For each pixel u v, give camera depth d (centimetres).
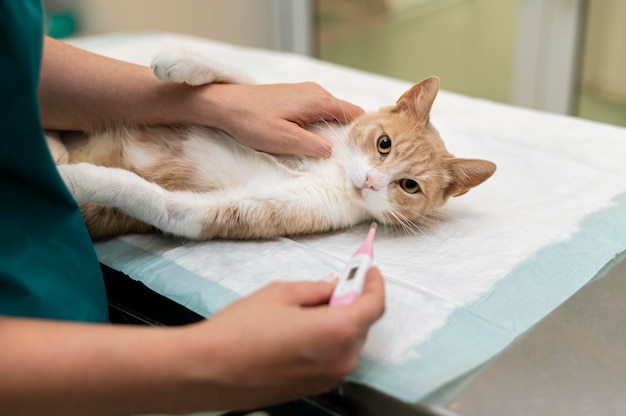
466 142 133
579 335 74
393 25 286
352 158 106
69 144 106
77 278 77
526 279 85
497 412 63
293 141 100
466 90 276
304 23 287
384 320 76
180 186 105
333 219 102
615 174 119
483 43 262
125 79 101
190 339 56
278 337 56
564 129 141
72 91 99
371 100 146
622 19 224
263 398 59
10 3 62
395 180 103
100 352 55
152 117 102
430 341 73
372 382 66
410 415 64
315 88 108
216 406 59
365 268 66
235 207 96
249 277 87
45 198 74
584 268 88
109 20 282
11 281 67
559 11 226
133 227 100
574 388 66
